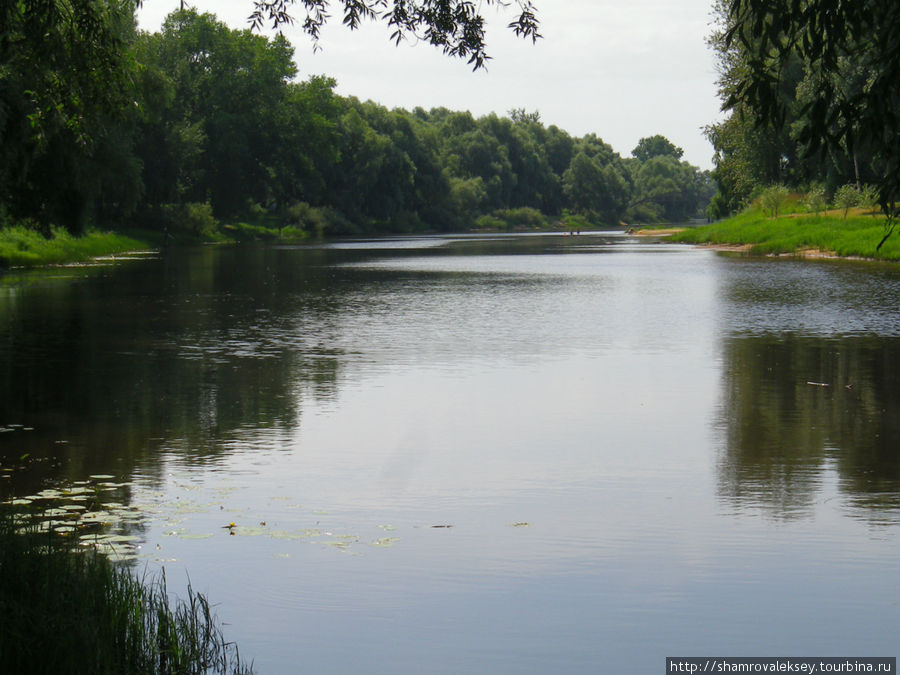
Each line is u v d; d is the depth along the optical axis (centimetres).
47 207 4238
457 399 1489
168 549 804
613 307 2944
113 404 1431
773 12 788
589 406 1438
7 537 710
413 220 14512
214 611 682
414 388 1581
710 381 1645
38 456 1119
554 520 896
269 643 636
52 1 1252
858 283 3803
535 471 1075
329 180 12862
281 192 11312
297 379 1664
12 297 3195
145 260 5822
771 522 889
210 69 10450
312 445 1191
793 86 5516
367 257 6494
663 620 675
